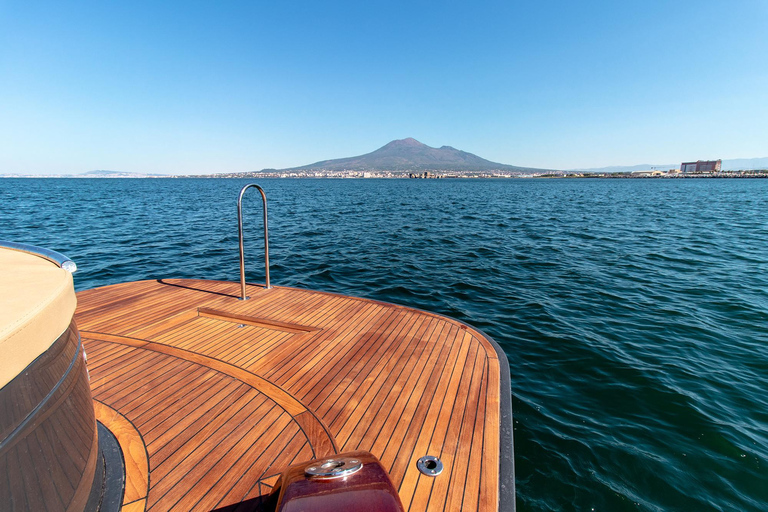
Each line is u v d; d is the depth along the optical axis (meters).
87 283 7.59
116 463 1.93
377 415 2.40
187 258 9.92
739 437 3.13
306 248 11.38
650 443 3.06
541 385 3.87
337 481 1.25
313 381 2.78
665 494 2.60
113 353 3.14
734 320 5.60
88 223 16.16
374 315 4.10
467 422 2.35
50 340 1.23
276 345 3.36
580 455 2.93
